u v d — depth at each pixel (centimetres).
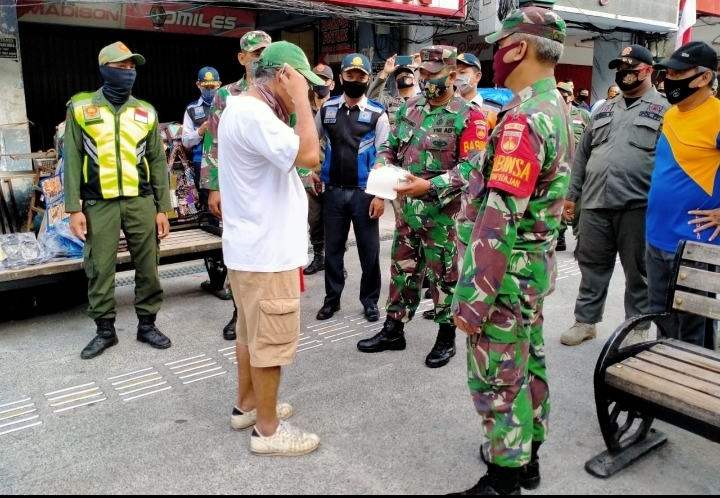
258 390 260
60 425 293
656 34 1148
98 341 383
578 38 1188
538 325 236
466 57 494
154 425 293
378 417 300
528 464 242
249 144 237
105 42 880
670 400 229
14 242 420
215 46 977
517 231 213
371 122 421
